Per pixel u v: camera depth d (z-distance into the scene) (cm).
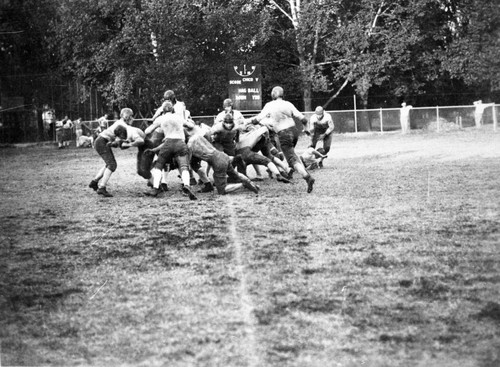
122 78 3494
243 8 3859
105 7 3484
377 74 3959
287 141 1218
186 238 773
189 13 3556
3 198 1234
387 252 659
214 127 1201
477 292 508
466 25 4250
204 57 3734
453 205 978
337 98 4531
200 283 558
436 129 3544
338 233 772
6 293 545
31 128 3825
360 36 3922
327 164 1800
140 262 652
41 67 4044
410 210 939
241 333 432
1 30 3775
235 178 1200
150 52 3559
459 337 415
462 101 4438
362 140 3064
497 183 1234
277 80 4103
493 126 3478
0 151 3256
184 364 387
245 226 839
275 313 469
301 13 4028
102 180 1220
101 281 579
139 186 1404
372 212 929
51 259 678
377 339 415
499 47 4091
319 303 489
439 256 636
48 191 1356
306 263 620
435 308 471
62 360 397
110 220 934
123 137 1205
